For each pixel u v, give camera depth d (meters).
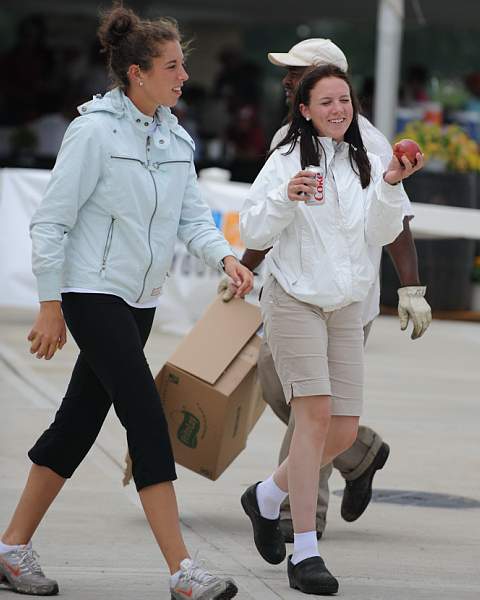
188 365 17.70
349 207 15.19
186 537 17.55
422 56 79.56
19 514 14.75
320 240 15.09
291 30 77.62
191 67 68.69
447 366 35.25
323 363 15.13
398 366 34.69
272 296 15.33
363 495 18.34
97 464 21.84
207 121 61.03
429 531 18.64
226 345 17.92
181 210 15.08
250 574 15.80
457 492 21.31
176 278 38.44
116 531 17.62
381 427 26.47
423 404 29.33
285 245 15.28
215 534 17.81
